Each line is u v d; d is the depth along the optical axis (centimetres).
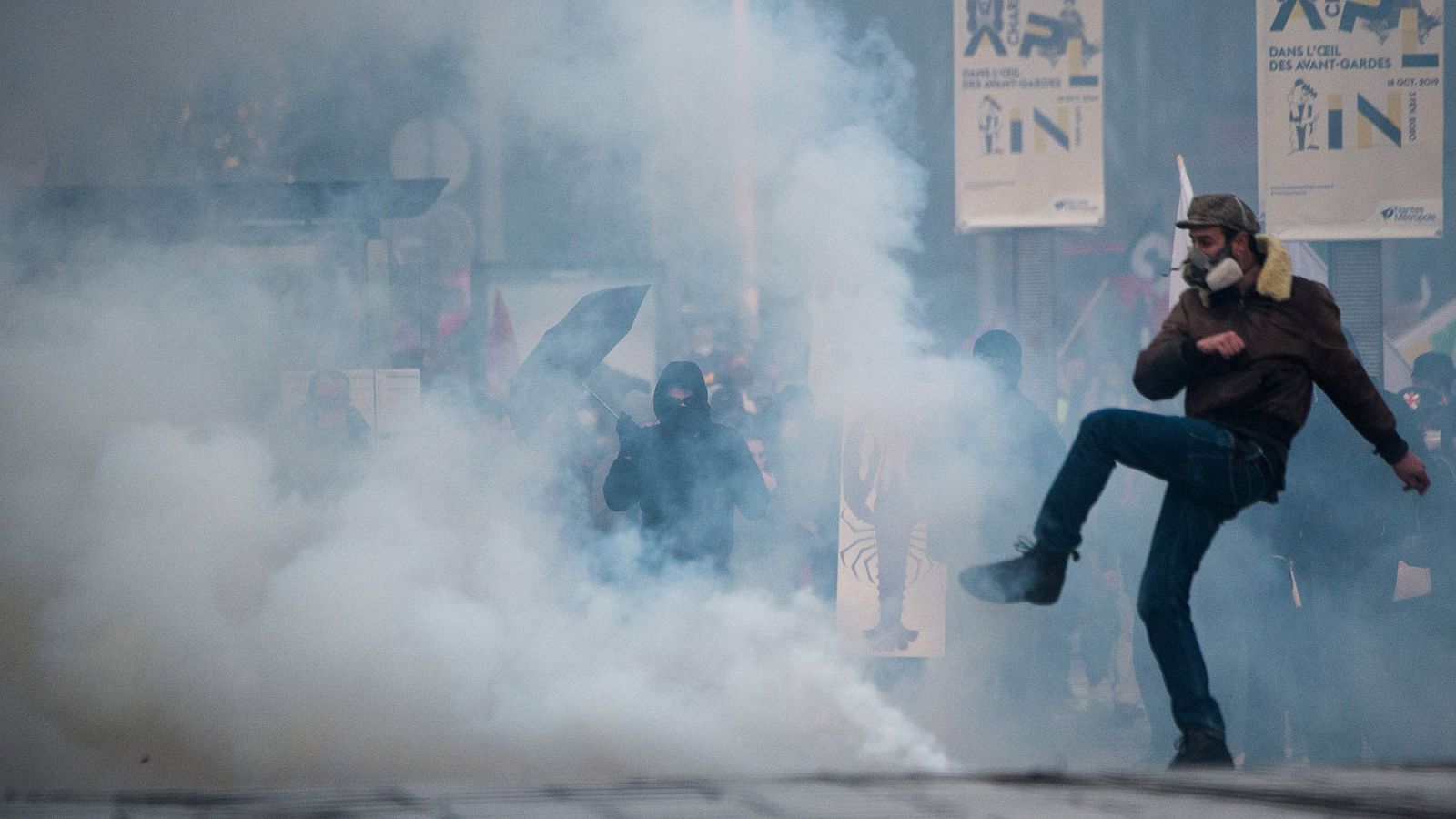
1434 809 1474
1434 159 4166
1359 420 2161
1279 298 2130
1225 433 2097
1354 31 4162
